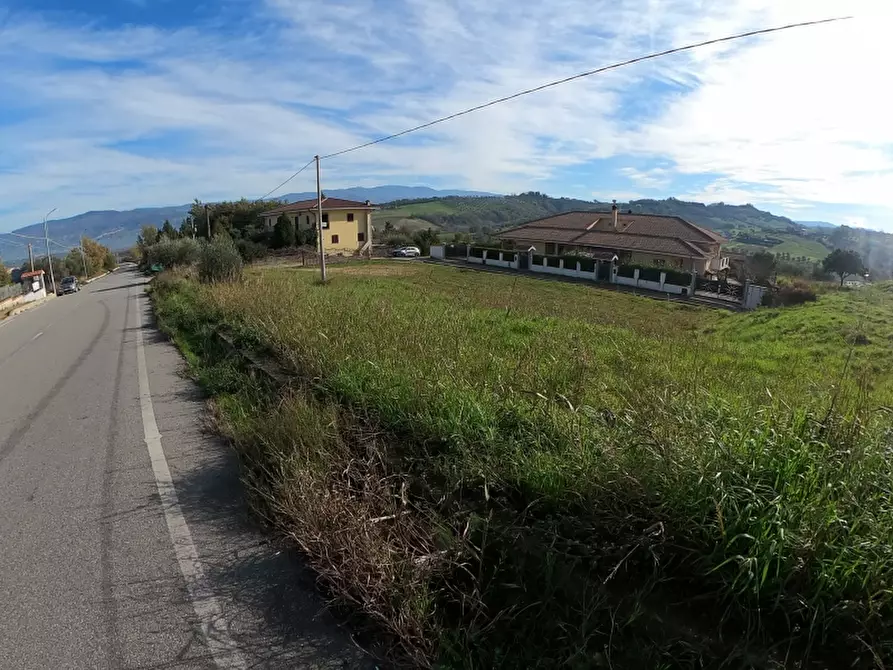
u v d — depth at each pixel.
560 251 46.31
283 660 2.30
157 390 7.25
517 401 3.87
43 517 3.71
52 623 2.61
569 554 2.38
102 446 5.12
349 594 2.61
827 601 1.90
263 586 2.82
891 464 2.38
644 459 2.62
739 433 2.66
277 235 53.69
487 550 2.61
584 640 2.02
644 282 32.28
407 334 5.91
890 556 1.93
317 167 22.67
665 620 2.05
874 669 1.76
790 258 39.22
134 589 2.85
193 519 3.57
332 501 3.09
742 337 12.52
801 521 2.07
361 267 39.31
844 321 12.48
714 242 41.09
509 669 2.08
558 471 2.85
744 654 1.85
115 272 85.94
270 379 6.09
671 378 4.54
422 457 3.53
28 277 42.88
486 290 21.67
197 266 20.09
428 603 2.40
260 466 3.98
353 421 4.18
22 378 9.06
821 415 2.94
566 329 8.89
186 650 2.39
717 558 2.11
